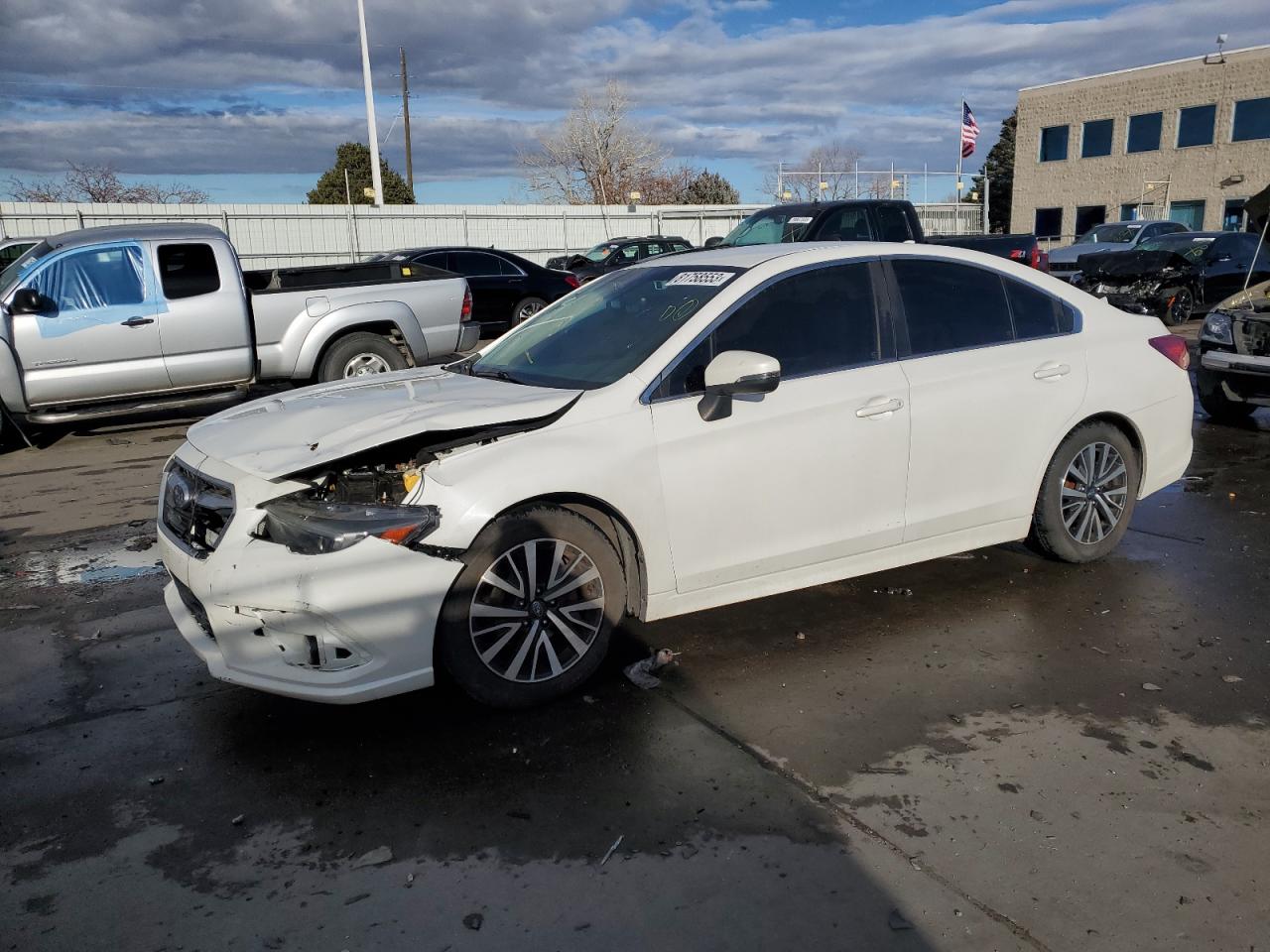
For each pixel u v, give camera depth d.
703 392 3.99
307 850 2.95
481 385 4.26
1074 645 4.31
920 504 4.51
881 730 3.60
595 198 54.06
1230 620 4.55
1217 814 3.06
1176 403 5.30
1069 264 21.80
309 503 3.42
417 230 31.77
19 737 3.65
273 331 9.65
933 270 4.69
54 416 8.84
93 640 4.55
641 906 2.67
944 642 4.36
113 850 2.97
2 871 2.88
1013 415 4.70
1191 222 37.38
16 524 6.59
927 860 2.85
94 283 8.87
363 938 2.58
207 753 3.52
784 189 41.88
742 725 3.65
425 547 3.41
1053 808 3.10
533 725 3.67
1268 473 7.38
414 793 3.23
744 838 2.96
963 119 35.91
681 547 3.94
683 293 4.38
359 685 3.38
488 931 2.59
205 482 3.61
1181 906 2.65
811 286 4.36
